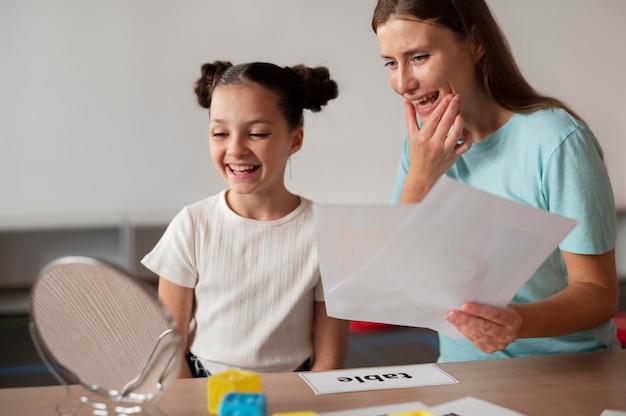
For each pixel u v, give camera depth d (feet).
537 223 2.76
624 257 13.78
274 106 4.00
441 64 3.99
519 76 4.21
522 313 3.35
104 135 12.17
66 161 12.12
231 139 3.96
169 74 12.25
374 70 12.72
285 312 4.10
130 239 11.53
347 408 2.89
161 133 12.32
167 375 2.57
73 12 11.89
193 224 4.24
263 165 3.98
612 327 4.21
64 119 12.03
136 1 12.03
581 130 3.94
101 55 12.02
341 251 2.91
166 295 4.21
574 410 2.88
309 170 12.71
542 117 4.04
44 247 12.57
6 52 11.76
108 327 2.58
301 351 4.17
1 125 11.87
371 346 10.27
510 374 3.31
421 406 2.90
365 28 12.63
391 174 13.00
